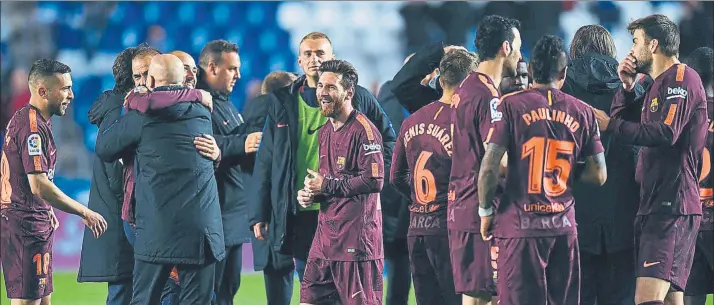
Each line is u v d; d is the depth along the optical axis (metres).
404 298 26.41
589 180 20.36
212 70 26.23
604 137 22.94
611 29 58.97
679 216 22.00
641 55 22.23
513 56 20.94
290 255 25.28
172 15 62.59
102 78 60.84
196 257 21.98
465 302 21.28
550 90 19.78
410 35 60.88
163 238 21.86
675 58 22.25
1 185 24.05
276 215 24.39
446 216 22.02
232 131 26.31
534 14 58.72
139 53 23.92
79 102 59.62
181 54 24.70
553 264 19.73
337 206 21.81
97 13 62.47
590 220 23.02
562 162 19.58
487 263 20.66
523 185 19.48
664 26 22.02
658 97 21.73
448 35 60.28
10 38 60.84
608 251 23.09
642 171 22.36
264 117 26.44
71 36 61.97
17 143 23.45
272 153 24.64
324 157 22.52
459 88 20.94
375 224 22.03
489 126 20.12
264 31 61.81
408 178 22.91
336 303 22.47
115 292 25.23
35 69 23.75
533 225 19.42
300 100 24.64
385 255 26.27
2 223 23.89
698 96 21.91
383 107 28.45
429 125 22.02
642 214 22.31
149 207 22.02
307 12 61.62
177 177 22.03
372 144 21.66
